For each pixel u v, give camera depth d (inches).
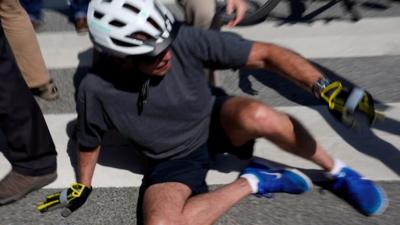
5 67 108.0
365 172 122.5
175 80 102.0
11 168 131.6
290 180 113.4
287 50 100.4
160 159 110.0
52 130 145.6
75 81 169.6
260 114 105.7
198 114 106.7
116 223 114.0
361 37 183.9
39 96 160.9
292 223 110.3
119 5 94.3
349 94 88.7
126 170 128.8
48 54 187.8
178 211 98.0
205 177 114.3
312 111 146.4
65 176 128.0
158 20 94.3
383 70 164.1
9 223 115.6
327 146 131.9
